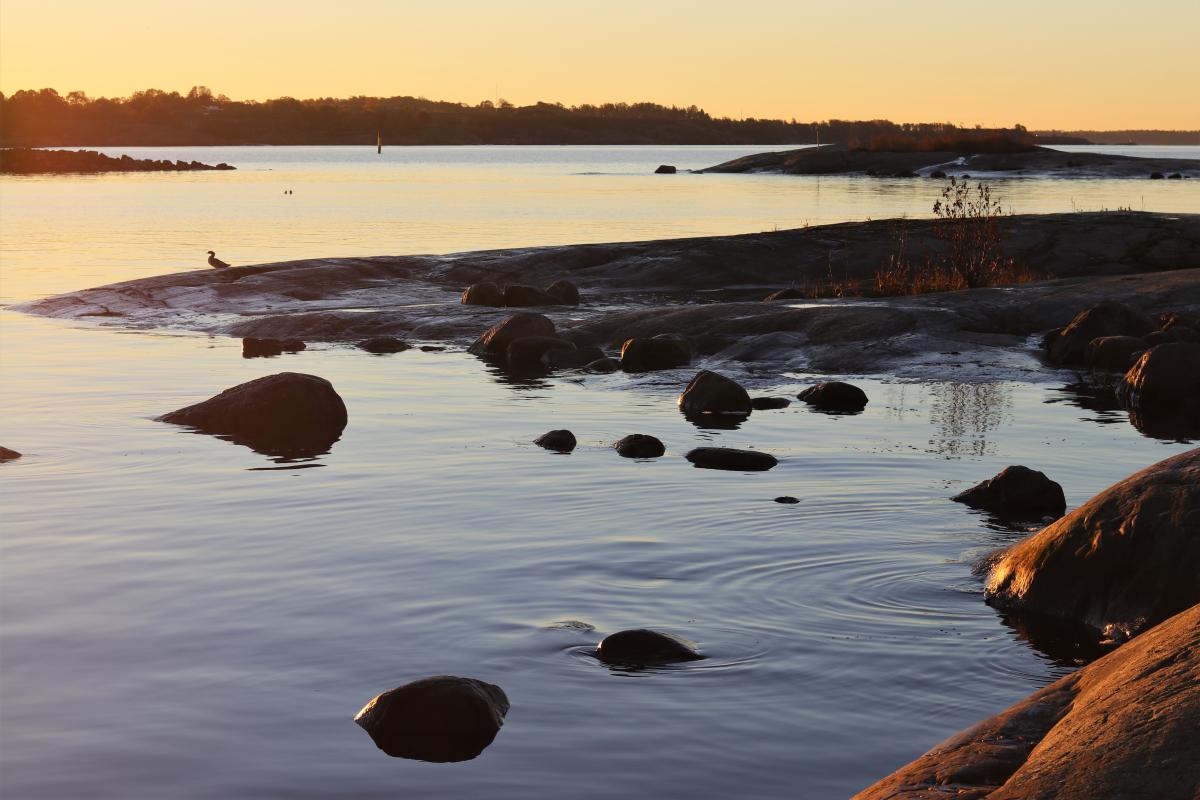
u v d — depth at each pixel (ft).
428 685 19.61
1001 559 27.17
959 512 32.24
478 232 141.49
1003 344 61.41
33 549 29.09
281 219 164.86
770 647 22.94
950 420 45.68
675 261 94.79
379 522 31.42
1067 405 48.85
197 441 41.75
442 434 43.14
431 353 65.36
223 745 18.85
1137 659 15.87
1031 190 209.87
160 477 36.45
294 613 24.70
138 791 17.43
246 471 37.19
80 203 203.82
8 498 33.86
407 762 18.30
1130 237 94.94
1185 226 96.58
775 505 32.89
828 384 49.85
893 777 15.21
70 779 17.79
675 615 24.62
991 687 21.25
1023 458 38.96
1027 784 13.67
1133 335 59.57
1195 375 48.78
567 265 95.30
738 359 61.16
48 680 21.35
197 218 167.63
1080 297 67.31
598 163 444.14
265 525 31.17
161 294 84.17
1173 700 14.08
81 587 26.32
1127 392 49.80
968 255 82.28
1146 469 26.43
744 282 92.58
